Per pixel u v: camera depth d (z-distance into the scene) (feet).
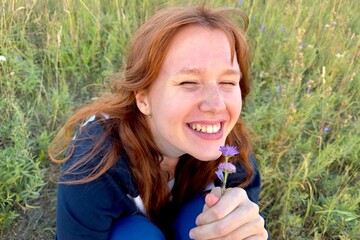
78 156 1.93
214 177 2.19
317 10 4.68
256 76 3.82
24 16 3.85
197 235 1.70
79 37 3.90
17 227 2.63
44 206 2.77
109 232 2.04
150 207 2.13
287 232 2.78
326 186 3.05
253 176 2.29
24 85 3.32
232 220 1.66
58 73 3.51
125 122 1.94
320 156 3.04
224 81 1.71
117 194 1.95
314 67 4.20
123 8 4.24
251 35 4.24
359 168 3.25
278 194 2.88
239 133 2.21
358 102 3.78
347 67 4.05
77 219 1.95
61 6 4.09
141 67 1.74
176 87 1.68
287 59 4.07
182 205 2.29
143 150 1.95
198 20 1.66
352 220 2.80
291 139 3.21
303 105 3.46
